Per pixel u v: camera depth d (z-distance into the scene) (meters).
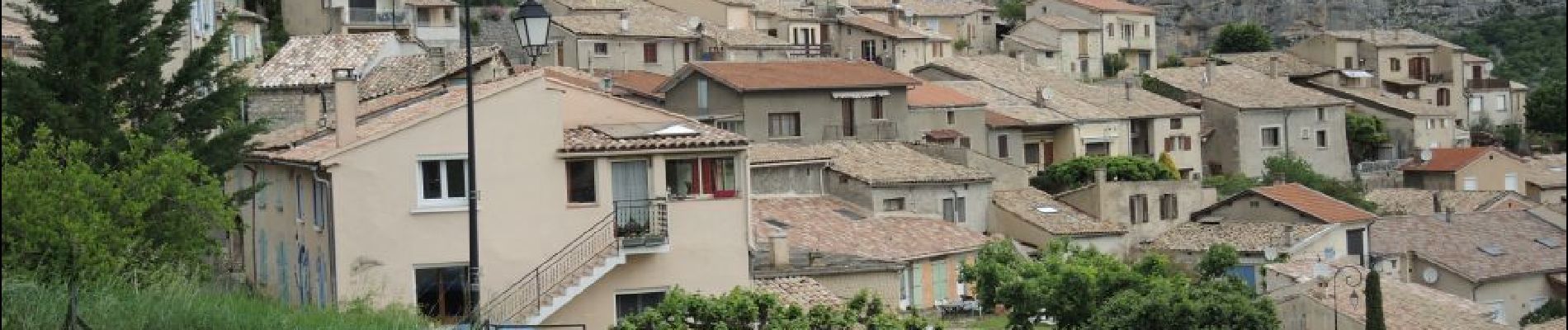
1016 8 165.50
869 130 92.06
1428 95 154.12
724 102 89.31
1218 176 118.31
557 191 45.91
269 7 113.38
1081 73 151.38
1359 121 132.25
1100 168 94.44
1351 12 194.25
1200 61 158.38
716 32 124.12
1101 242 83.62
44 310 30.28
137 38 47.19
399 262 45.06
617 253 45.69
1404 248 84.88
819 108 90.50
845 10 141.88
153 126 44.44
